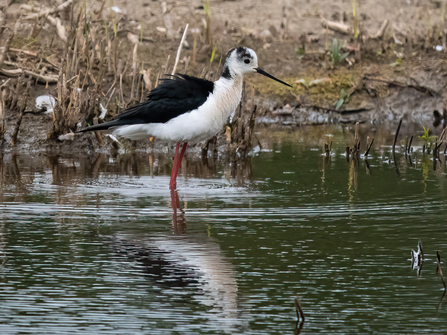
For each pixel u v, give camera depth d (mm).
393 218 9562
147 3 20875
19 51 16578
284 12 21125
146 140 15094
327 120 18609
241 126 14367
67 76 15688
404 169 12914
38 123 15000
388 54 20266
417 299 7012
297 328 6391
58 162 13195
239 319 6551
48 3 19016
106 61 17078
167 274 7566
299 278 7488
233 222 9344
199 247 8352
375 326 6445
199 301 6930
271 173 12492
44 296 6992
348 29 21062
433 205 10234
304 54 19906
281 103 18719
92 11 19500
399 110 19016
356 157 14047
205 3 19594
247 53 11602
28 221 9266
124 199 10445
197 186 11383
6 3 17906
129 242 8516
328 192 11008
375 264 7906
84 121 14992
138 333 6254
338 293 7137
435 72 19438
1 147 14438
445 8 22969
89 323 6449
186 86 11133
